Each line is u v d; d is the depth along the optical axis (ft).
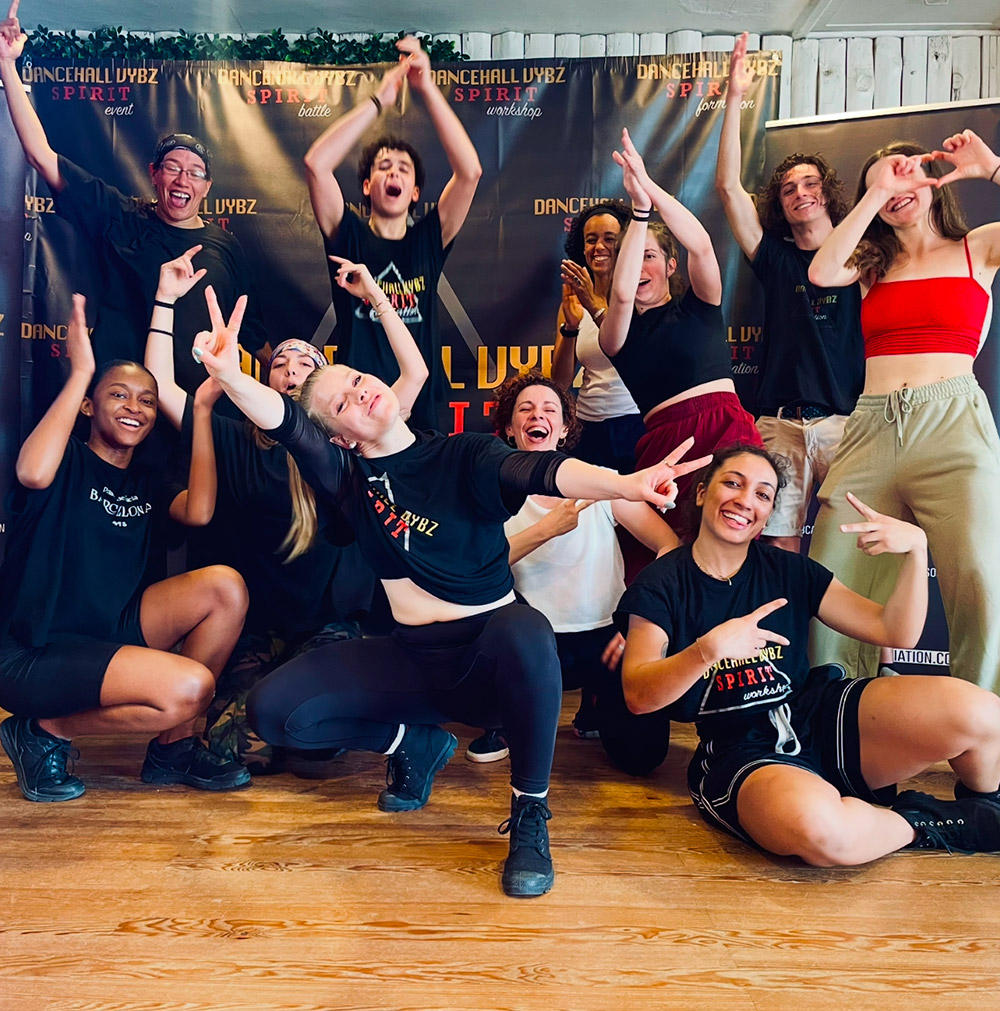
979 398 8.00
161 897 5.44
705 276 9.23
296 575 8.94
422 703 6.34
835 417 9.61
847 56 10.92
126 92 10.12
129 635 7.68
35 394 10.23
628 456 9.92
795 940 4.99
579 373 10.05
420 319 10.11
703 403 9.33
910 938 5.03
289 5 10.34
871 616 6.39
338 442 6.27
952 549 7.96
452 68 10.09
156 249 10.11
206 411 8.65
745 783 5.91
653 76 10.01
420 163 10.06
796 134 9.82
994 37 10.85
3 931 5.04
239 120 10.12
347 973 4.66
